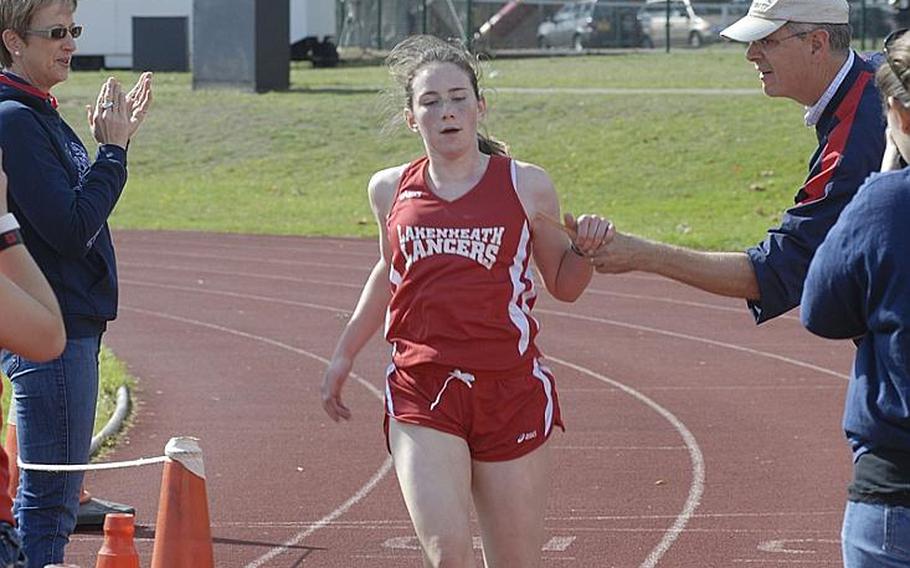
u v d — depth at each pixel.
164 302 50.78
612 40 139.12
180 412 32.91
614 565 21.09
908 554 10.95
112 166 16.33
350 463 27.97
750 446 29.06
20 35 16.20
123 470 27.20
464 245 14.79
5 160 15.75
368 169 87.44
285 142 92.25
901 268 10.90
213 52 104.88
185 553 16.22
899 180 11.05
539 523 15.05
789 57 15.46
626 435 30.19
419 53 15.35
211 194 82.25
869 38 121.94
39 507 16.47
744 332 43.75
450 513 14.29
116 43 125.44
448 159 15.05
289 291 53.12
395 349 15.12
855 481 11.30
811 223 15.04
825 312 11.42
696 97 95.75
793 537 22.48
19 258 11.05
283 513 24.22
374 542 22.42
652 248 14.79
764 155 82.81
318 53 129.88
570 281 15.48
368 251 63.66
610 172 82.19
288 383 36.59
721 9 138.75
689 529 23.03
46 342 10.84
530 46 137.62
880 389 11.08
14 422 20.42
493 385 14.72
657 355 40.06
